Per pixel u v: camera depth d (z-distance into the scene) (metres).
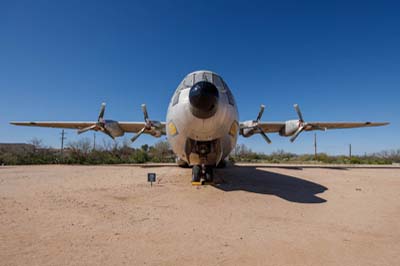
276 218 4.86
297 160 31.33
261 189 7.79
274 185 8.66
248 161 28.98
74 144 27.92
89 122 16.19
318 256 3.15
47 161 22.50
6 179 10.30
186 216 4.93
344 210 5.53
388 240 3.73
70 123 16.23
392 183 9.60
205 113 6.61
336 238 3.79
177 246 3.43
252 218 4.83
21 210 5.21
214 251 3.27
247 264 2.92
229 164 19.19
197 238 3.74
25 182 9.42
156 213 5.12
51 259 2.98
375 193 7.64
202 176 8.63
